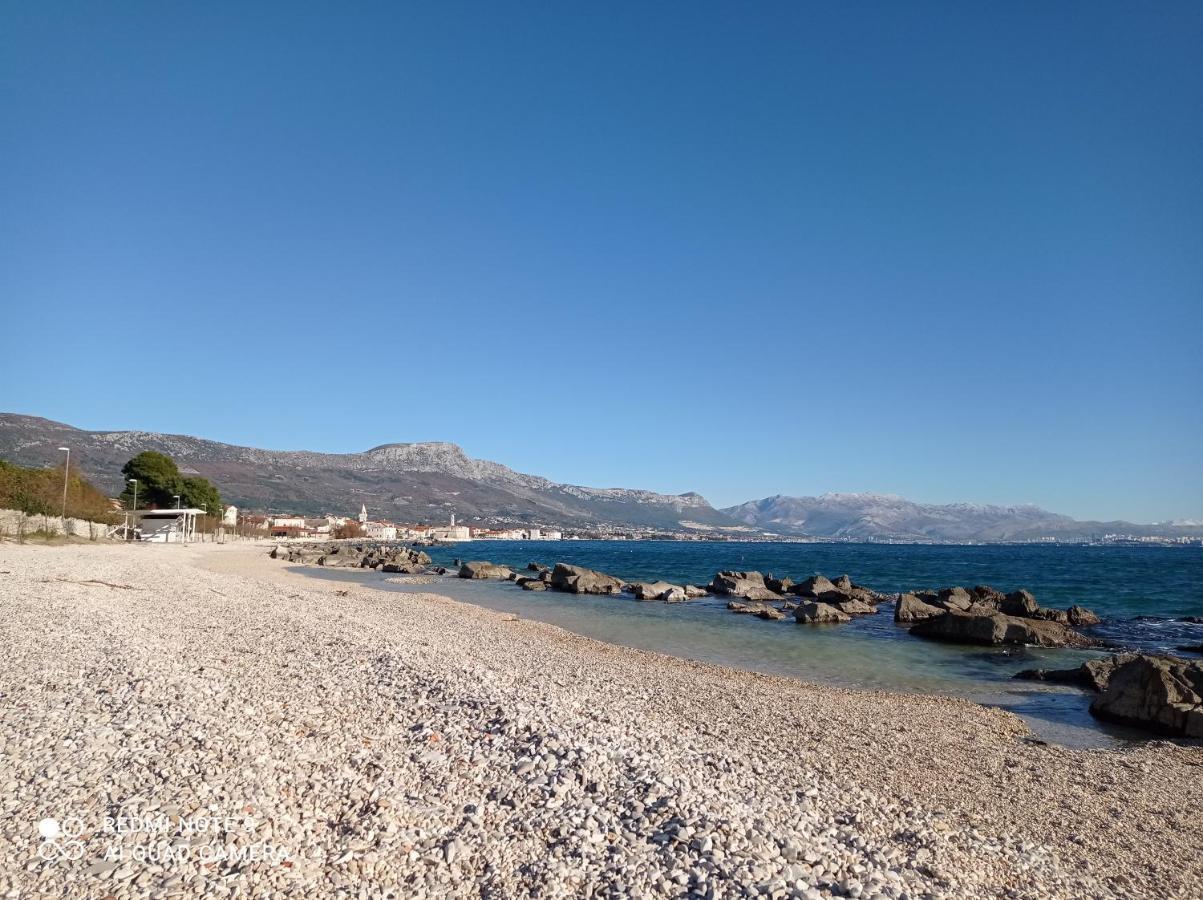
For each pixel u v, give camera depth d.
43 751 10.67
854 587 53.50
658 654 26.48
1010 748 15.66
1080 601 52.59
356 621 26.83
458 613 36.06
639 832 9.06
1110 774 14.09
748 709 17.80
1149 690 18.25
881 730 16.58
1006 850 9.93
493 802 9.84
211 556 75.50
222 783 9.80
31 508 71.75
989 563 117.25
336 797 9.77
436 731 12.59
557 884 7.82
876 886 8.18
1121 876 9.62
